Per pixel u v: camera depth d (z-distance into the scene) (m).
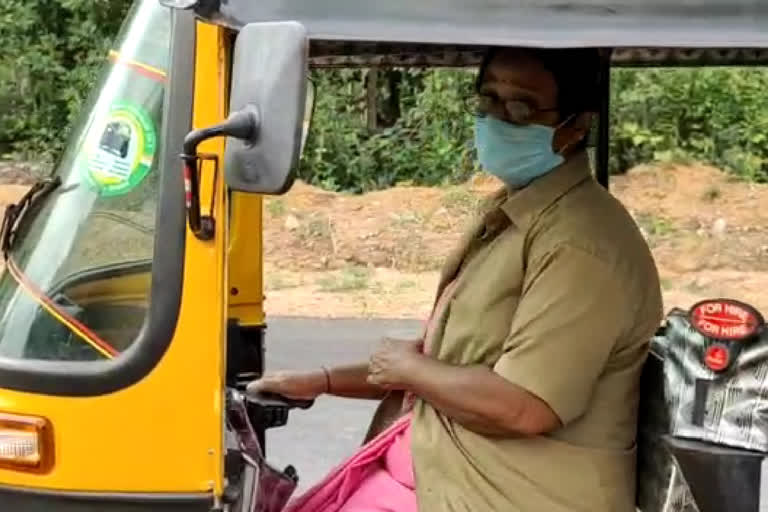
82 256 2.50
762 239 12.88
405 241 12.93
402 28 2.12
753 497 2.48
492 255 2.72
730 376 2.52
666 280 11.91
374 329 9.66
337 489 2.81
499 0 2.13
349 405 7.12
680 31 2.11
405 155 14.87
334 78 14.91
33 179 15.20
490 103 2.74
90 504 2.39
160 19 2.49
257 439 3.09
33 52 16.53
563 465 2.60
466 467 2.63
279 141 2.02
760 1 2.12
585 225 2.63
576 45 2.11
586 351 2.54
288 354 8.66
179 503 2.38
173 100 2.38
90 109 2.63
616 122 14.78
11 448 2.40
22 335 2.50
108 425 2.38
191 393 2.37
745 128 14.73
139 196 2.45
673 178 14.26
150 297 2.38
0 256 2.70
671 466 2.57
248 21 2.13
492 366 2.66
